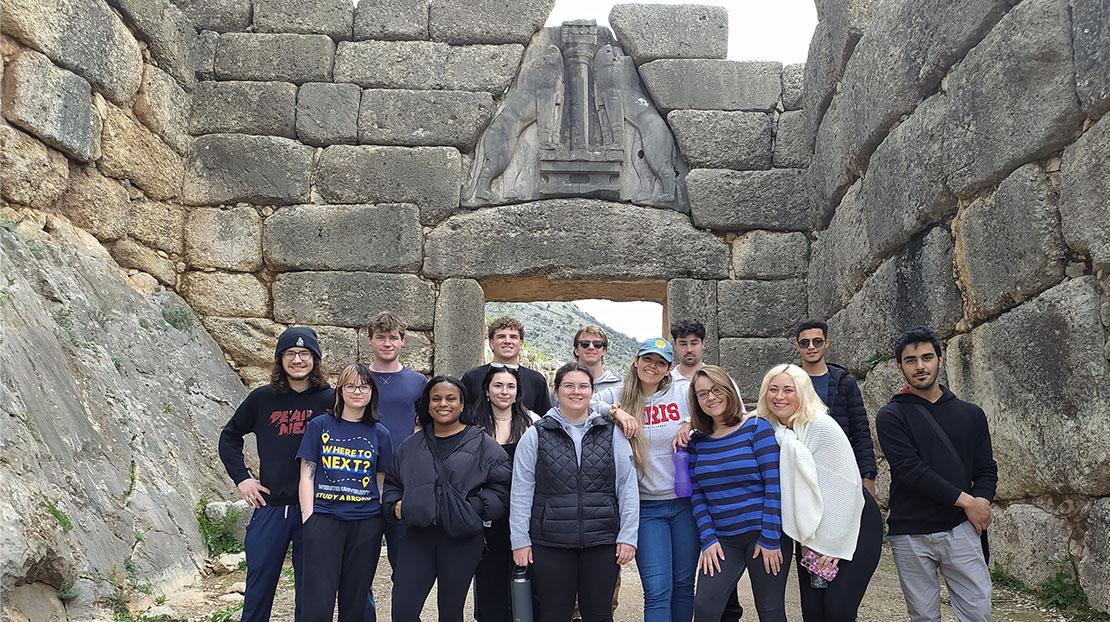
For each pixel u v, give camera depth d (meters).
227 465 4.24
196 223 8.54
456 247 8.66
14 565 3.98
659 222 8.83
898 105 6.39
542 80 9.01
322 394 4.28
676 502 3.97
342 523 3.92
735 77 9.07
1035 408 4.75
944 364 5.88
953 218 5.80
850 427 4.60
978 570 3.59
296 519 4.14
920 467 3.61
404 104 8.83
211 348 8.23
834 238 8.06
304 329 4.33
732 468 3.68
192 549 5.78
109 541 4.99
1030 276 4.78
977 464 3.68
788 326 8.78
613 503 3.76
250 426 4.33
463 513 3.70
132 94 7.79
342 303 8.53
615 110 9.01
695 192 8.88
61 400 5.29
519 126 8.96
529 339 22.53
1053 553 4.73
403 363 8.48
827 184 8.15
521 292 9.20
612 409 3.91
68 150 6.88
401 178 8.73
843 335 7.81
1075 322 4.39
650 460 3.96
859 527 3.61
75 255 6.77
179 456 6.55
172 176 8.41
